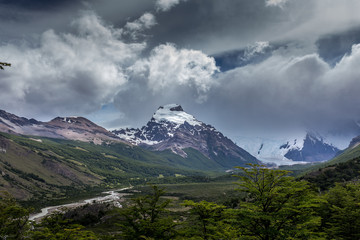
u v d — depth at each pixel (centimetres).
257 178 3084
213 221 3578
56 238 3525
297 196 3097
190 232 3747
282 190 3016
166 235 3894
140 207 4262
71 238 3519
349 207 4403
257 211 3088
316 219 2942
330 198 4866
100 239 3891
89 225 11006
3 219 4881
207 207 3631
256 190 3059
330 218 4616
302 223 2964
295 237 2891
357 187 5344
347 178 10875
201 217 3784
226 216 3422
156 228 3791
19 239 5025
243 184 3155
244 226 3103
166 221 3978
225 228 3359
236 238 3120
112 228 10294
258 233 3012
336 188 5125
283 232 2894
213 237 3459
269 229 2889
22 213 5156
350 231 4303
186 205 3778
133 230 3862
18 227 5144
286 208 2947
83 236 3616
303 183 3034
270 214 2966
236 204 9950
